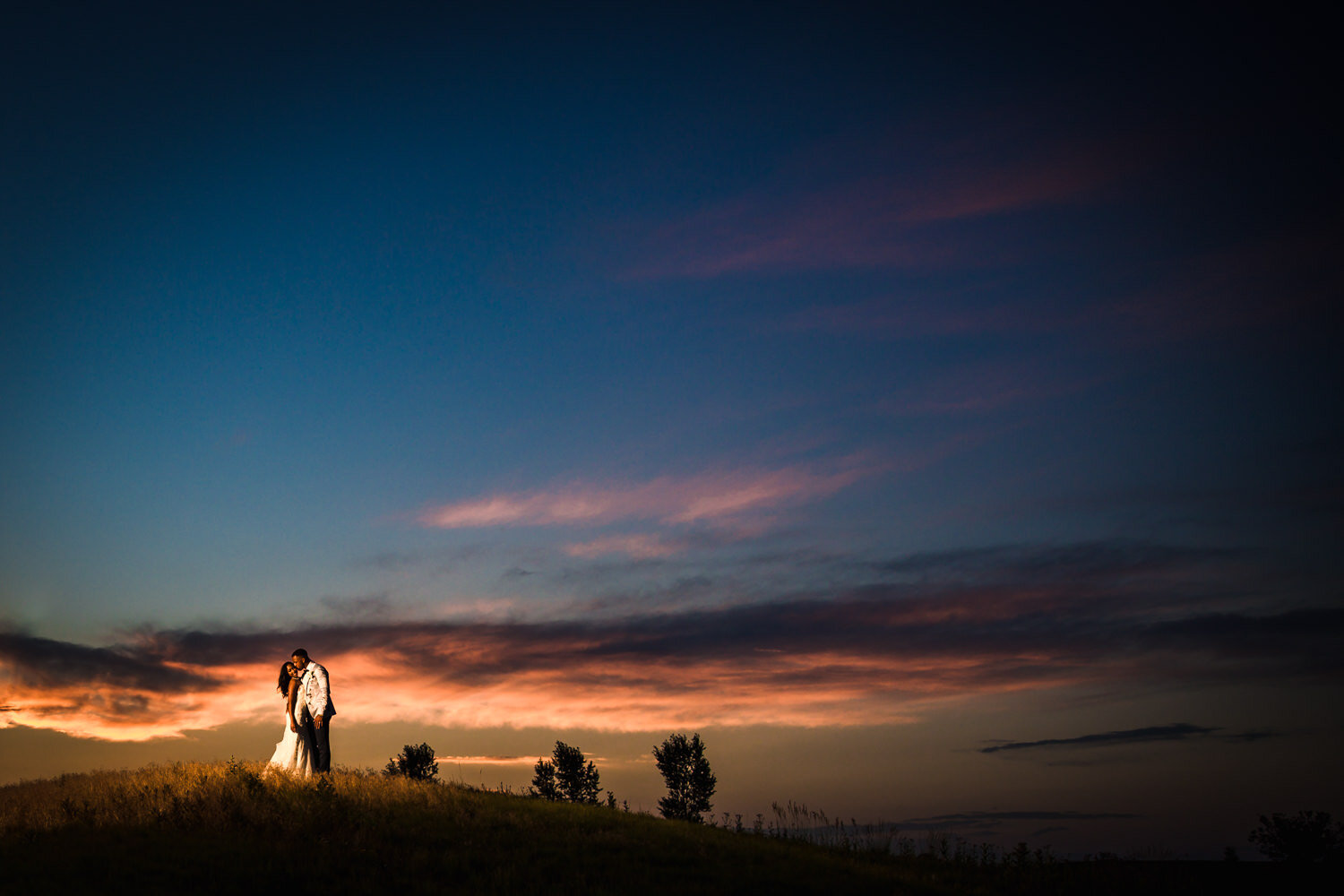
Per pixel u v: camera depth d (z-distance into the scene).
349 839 14.48
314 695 18.11
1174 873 17.69
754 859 16.38
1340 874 17.62
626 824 18.62
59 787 18.58
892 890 14.78
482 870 13.86
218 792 15.99
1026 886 16.52
